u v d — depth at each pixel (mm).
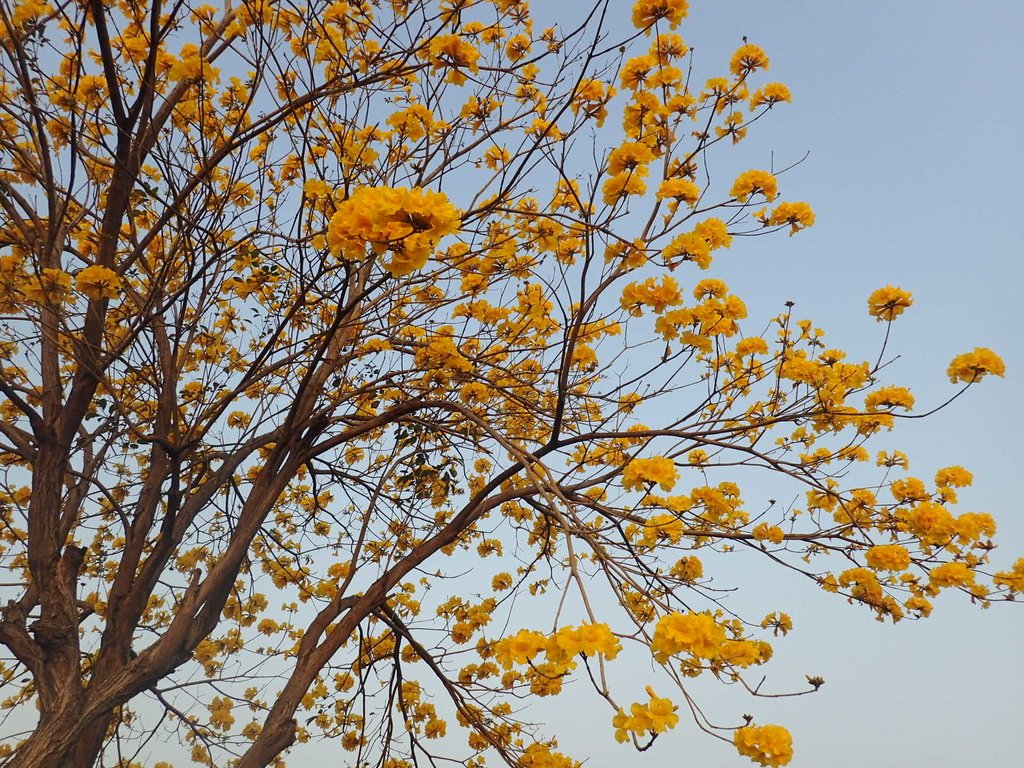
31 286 3418
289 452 4680
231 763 4922
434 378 4332
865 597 3439
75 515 4551
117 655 3861
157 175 4949
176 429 4074
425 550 4305
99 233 4035
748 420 3844
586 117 3689
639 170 2967
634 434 3332
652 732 1815
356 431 4566
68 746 3461
